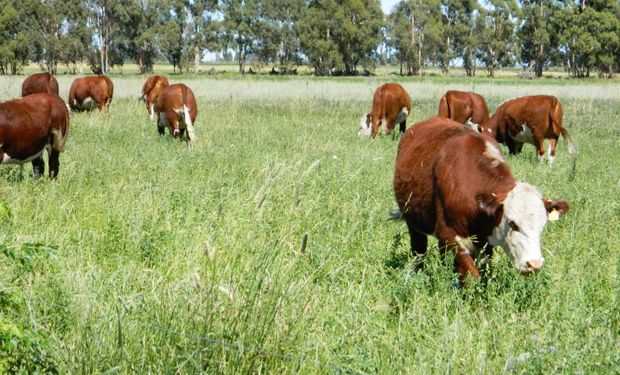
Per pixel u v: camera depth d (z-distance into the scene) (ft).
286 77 286.46
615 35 334.24
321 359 15.02
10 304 13.91
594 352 15.17
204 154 43.32
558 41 351.25
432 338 16.26
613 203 31.12
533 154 56.54
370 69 383.86
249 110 88.79
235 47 392.47
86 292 17.44
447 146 20.84
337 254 22.62
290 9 384.68
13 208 26.08
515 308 18.08
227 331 14.15
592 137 68.95
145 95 74.33
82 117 70.44
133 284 18.89
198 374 13.43
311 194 28.66
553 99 51.11
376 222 26.86
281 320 14.73
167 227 24.58
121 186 30.76
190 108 52.90
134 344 14.48
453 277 19.48
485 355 15.06
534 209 18.02
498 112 55.26
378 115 61.82
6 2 304.50
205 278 15.66
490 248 20.66
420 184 21.65
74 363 13.78
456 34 380.17
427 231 22.07
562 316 17.58
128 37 336.90
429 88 149.07
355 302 18.21
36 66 437.17
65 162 39.88
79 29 313.32
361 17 335.26
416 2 383.45
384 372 14.94
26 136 32.89
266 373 13.89
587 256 21.99
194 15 363.15
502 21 377.71
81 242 23.12
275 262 18.35
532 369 14.42
